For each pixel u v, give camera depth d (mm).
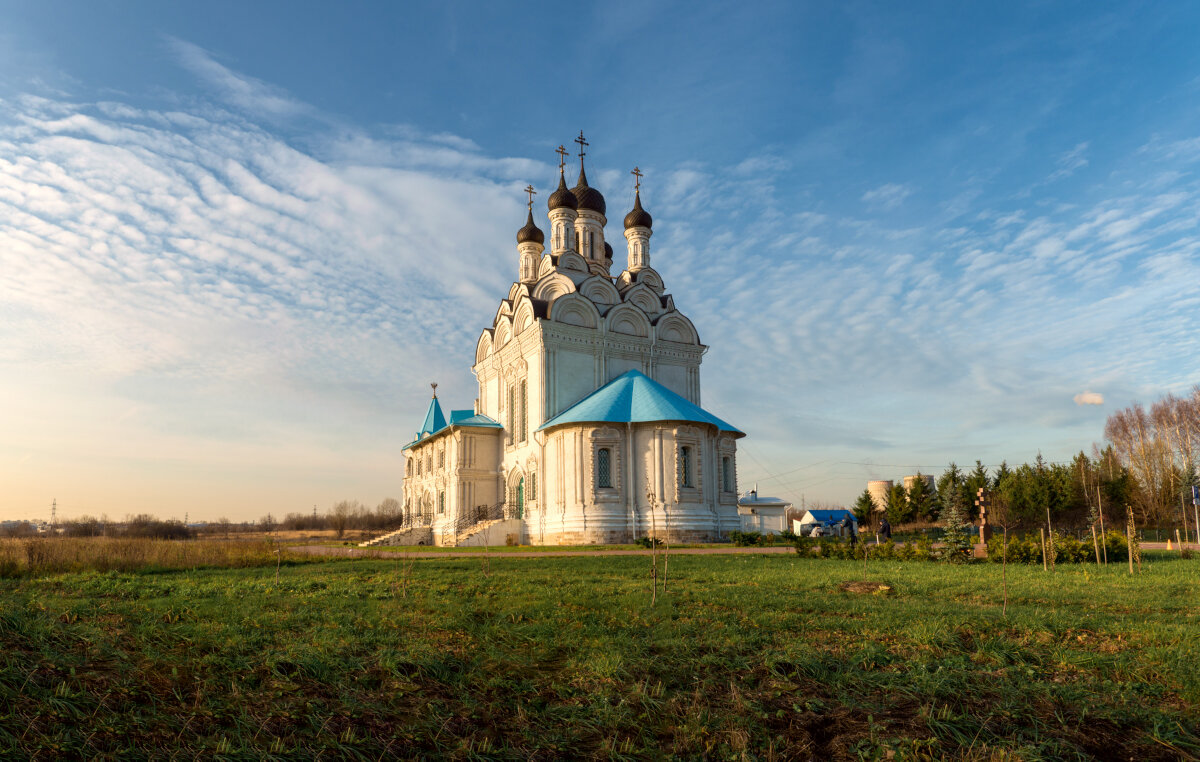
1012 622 11102
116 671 8195
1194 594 14727
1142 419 70875
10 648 8570
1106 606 13430
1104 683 8156
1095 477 66625
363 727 7059
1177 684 8008
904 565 23156
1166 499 65188
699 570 20531
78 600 14180
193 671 8422
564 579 17875
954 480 76062
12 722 6426
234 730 6762
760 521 47156
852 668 8750
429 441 56156
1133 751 6680
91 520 78375
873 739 6879
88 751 6113
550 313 46000
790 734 7137
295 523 113750
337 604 13773
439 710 7559
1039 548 24016
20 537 25031
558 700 8023
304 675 8422
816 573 19453
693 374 51062
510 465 48656
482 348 55562
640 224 54562
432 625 11250
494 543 44094
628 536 40844
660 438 41375
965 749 6742
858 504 79438
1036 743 6758
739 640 10094
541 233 57562
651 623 11633
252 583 17812
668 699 7941
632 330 49219
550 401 45062
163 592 16312
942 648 9711
